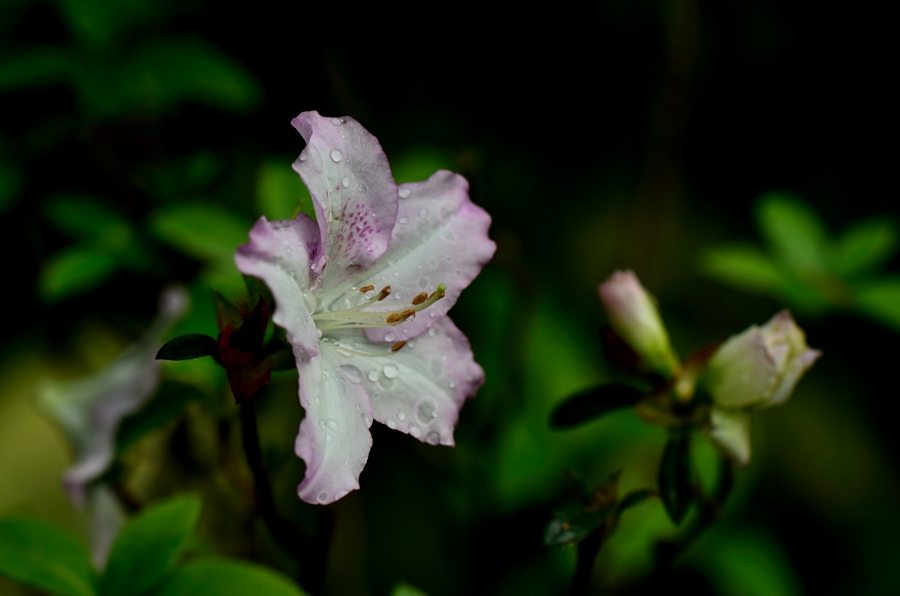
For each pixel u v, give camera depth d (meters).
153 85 0.50
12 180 0.51
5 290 0.54
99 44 0.50
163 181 0.51
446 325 0.37
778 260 0.51
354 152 0.36
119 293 0.53
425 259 0.38
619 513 0.38
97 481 0.43
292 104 0.54
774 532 0.60
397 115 0.61
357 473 0.35
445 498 0.50
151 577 0.38
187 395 0.42
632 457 0.50
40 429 0.54
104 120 0.51
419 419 0.37
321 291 0.37
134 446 0.43
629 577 0.48
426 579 0.54
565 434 0.50
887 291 0.49
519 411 0.50
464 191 0.38
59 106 0.53
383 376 0.37
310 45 0.55
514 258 0.49
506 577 0.49
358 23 0.58
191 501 0.39
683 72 0.59
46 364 0.55
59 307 0.54
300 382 0.35
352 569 0.52
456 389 0.37
